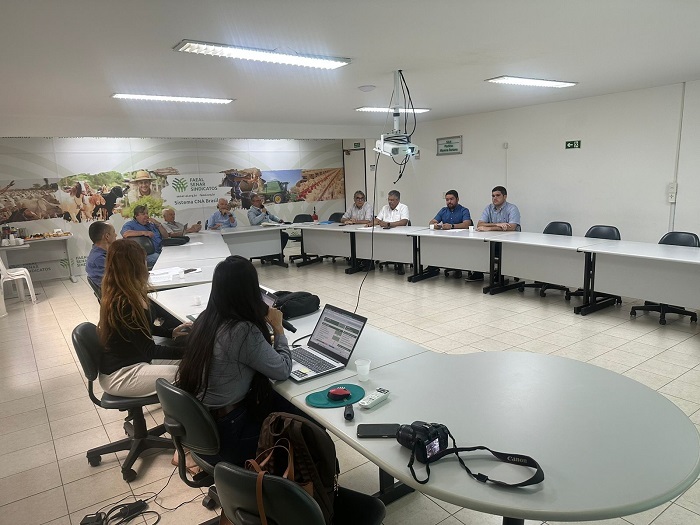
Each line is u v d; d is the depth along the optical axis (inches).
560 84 203.3
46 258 310.5
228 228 319.3
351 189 429.7
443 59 147.7
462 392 68.9
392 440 57.3
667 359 137.7
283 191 401.7
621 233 241.9
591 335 160.9
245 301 71.9
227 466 48.0
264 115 260.2
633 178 232.8
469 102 247.9
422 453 51.6
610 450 52.6
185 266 184.5
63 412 126.3
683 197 215.9
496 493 46.5
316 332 91.7
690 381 122.7
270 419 56.7
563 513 43.5
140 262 93.4
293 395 70.9
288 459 53.1
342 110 253.6
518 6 102.7
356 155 415.2
